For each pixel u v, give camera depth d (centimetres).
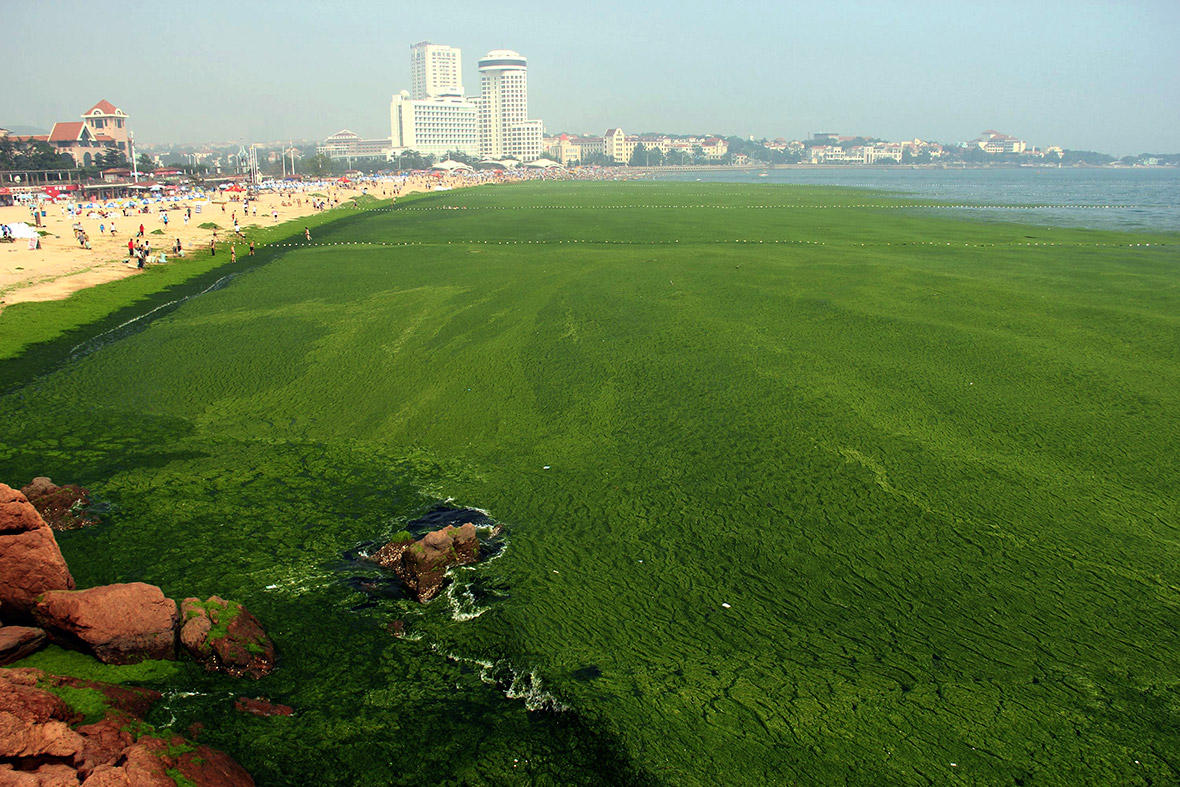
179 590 2183
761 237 9594
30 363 4262
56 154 18888
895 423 3438
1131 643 2027
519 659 1938
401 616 2109
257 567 2325
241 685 1809
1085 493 2814
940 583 2280
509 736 1691
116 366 4209
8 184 17088
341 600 2173
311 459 3097
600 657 1948
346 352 4453
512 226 11081
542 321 5106
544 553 2419
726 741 1678
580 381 3972
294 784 1539
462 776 1580
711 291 6031
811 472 2975
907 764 1627
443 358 4341
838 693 1831
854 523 2606
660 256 7838
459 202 16738
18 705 1381
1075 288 6166
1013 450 3170
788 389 3847
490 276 6669
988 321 5109
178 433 3334
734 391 3822
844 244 8869
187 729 1634
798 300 5709
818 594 2223
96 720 1487
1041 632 2069
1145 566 2370
